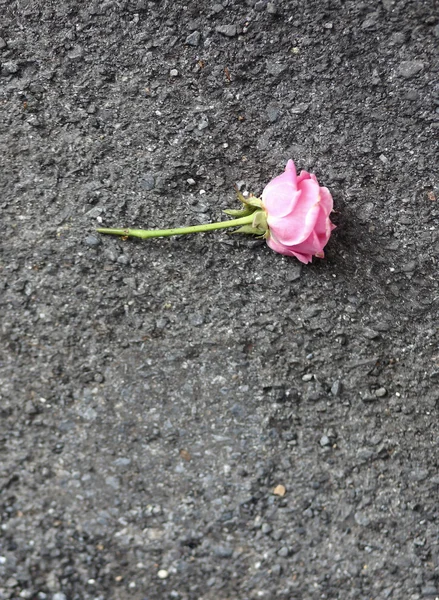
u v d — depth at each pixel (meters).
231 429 1.20
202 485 1.19
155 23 1.31
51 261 1.23
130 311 1.23
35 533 1.17
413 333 1.25
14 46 1.29
